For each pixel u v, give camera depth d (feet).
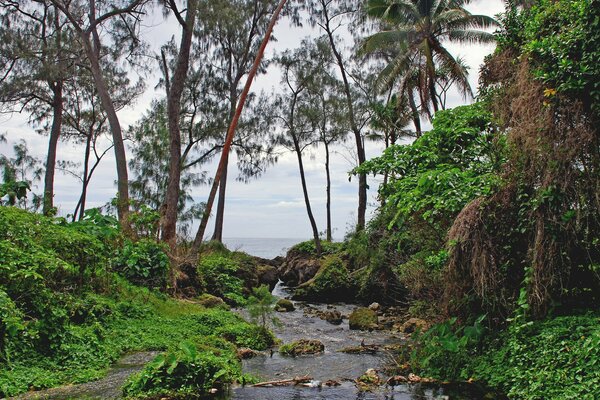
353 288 72.02
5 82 78.43
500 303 26.21
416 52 72.64
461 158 33.68
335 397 23.40
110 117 65.67
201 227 57.16
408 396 23.49
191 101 95.96
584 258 24.77
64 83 88.38
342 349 35.60
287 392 24.21
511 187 25.90
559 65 24.26
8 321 23.89
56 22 80.02
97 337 29.84
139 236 50.01
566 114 24.31
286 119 101.50
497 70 33.22
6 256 27.37
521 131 25.62
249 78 59.36
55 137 87.15
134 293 40.32
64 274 32.17
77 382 23.98
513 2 35.45
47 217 37.99
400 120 88.58
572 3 24.81
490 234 26.16
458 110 36.42
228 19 90.74
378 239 67.87
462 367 26.03
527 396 21.12
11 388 21.81
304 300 73.56
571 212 23.71
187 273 53.83
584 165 23.97
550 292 24.39
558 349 21.40
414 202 30.30
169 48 92.27
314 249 102.22
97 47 77.25
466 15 67.77
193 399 22.63
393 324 46.73
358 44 93.66
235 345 35.40
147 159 91.50
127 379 23.90
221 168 58.34
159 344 31.60
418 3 70.23
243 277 75.05
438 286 32.78
